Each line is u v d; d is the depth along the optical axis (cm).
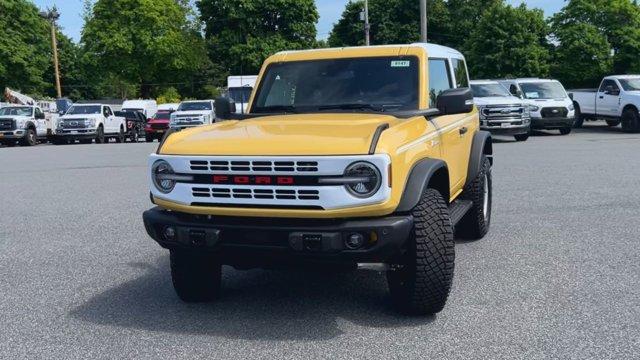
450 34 6794
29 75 5153
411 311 483
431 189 486
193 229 452
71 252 727
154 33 5519
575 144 2008
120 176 1422
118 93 7600
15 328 486
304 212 428
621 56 3662
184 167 458
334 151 425
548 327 458
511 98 2180
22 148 2686
